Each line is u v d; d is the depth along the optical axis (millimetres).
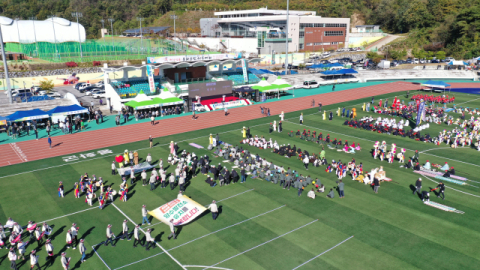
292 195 34531
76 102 65000
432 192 35219
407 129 58281
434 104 75562
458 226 28938
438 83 84188
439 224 29234
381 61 123188
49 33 143000
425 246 26156
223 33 177375
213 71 86312
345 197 34062
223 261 24516
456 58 137375
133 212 31453
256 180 38125
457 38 142875
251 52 152750
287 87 79375
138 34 176125
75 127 57500
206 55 77812
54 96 81125
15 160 44438
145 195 34719
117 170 40938
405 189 35844
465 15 141750
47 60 115938
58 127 58656
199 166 41062
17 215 31125
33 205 32906
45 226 27125
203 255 25234
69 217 30719
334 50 159375
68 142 51219
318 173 39844
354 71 100375
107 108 71562
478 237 27375
